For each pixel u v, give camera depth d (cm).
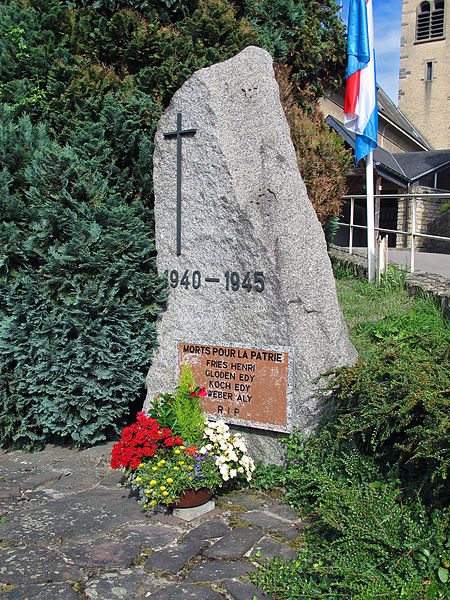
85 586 313
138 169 596
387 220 1948
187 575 324
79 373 502
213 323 501
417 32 3120
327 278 482
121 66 662
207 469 403
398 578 289
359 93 896
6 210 510
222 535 369
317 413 450
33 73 601
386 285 844
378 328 675
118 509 409
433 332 621
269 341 469
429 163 1825
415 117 3164
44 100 598
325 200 912
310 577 318
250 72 487
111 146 600
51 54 613
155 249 555
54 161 517
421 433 325
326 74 1212
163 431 414
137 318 519
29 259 518
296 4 1040
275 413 457
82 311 495
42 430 546
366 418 365
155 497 390
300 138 879
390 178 1688
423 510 320
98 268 506
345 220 1906
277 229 464
